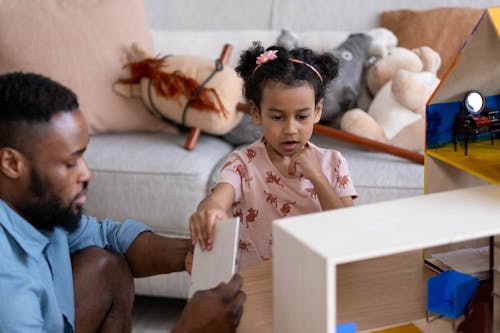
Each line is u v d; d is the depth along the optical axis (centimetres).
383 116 191
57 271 116
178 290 187
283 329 90
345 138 189
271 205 132
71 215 108
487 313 92
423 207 90
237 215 134
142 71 202
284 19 229
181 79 196
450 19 209
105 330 125
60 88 104
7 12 207
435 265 111
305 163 124
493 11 97
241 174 132
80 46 205
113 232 130
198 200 181
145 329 182
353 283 109
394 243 79
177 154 189
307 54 128
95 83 204
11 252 105
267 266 115
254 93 127
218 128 195
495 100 115
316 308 79
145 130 209
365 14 223
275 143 125
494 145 116
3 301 100
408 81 186
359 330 97
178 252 124
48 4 209
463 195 94
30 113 100
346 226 85
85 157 189
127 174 184
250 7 232
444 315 98
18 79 102
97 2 211
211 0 235
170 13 238
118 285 126
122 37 210
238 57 217
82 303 122
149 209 184
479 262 110
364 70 206
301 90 122
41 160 102
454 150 114
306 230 84
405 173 178
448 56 206
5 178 104
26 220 108
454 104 113
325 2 226
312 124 126
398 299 104
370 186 176
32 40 204
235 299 91
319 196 123
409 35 211
